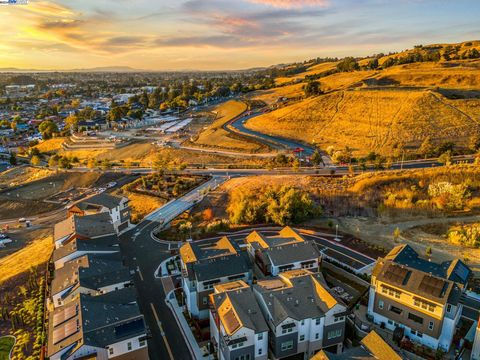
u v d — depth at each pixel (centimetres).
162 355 4700
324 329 4531
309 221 8544
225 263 5444
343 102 18275
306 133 16788
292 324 4350
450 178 9569
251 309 4456
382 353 3747
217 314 4466
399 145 13512
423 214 8344
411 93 16912
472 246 6956
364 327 4966
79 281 5378
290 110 19412
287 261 5759
